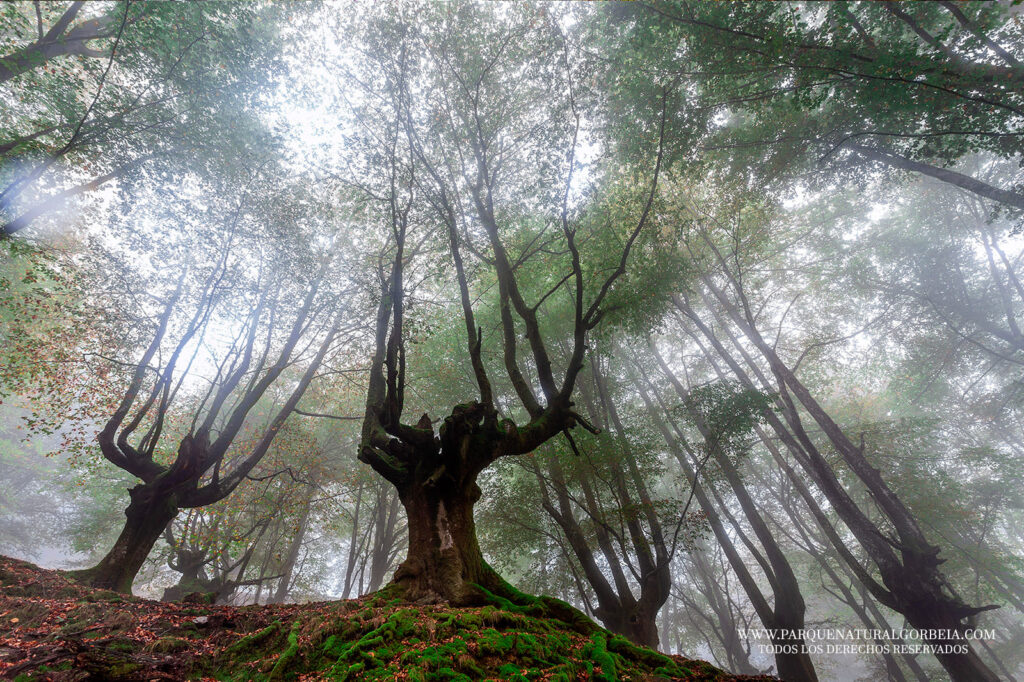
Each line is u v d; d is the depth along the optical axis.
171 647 5.86
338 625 5.78
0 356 14.60
